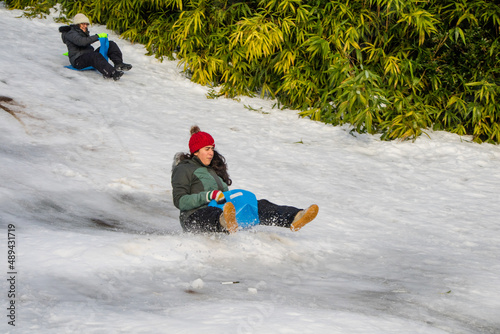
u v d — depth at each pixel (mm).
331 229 7688
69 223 6492
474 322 4328
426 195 10305
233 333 3078
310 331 3230
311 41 15062
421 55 15234
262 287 4555
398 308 4410
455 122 15547
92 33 18953
